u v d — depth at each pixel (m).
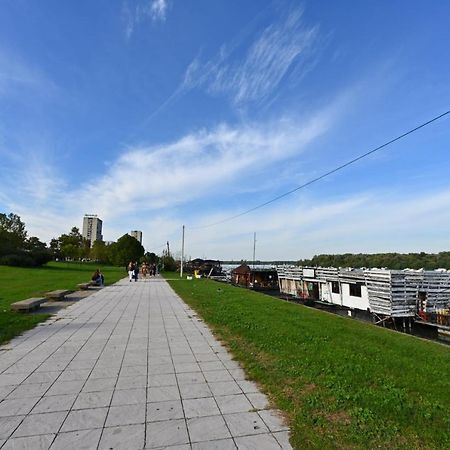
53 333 9.03
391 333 9.83
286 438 3.83
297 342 7.99
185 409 4.55
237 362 6.64
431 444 3.64
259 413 4.45
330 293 34.41
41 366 6.29
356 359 6.61
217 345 7.95
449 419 4.14
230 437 3.84
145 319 11.24
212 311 12.84
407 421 4.11
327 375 5.69
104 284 26.28
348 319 12.23
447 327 21.48
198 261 74.38
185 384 5.46
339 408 4.50
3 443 3.65
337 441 3.72
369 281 27.31
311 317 11.88
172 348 7.65
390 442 3.69
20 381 5.52
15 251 53.38
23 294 17.47
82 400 4.80
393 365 6.29
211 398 4.92
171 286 25.53
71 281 27.78
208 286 26.02
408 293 25.11
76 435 3.84
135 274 31.95
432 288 25.66
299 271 39.97
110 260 67.94
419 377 5.65
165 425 4.10
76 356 6.95
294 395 4.94
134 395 5.00
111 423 4.14
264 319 11.06
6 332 8.77
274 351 7.16
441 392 5.01
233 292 21.44
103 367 6.27
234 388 5.31
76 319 11.08
